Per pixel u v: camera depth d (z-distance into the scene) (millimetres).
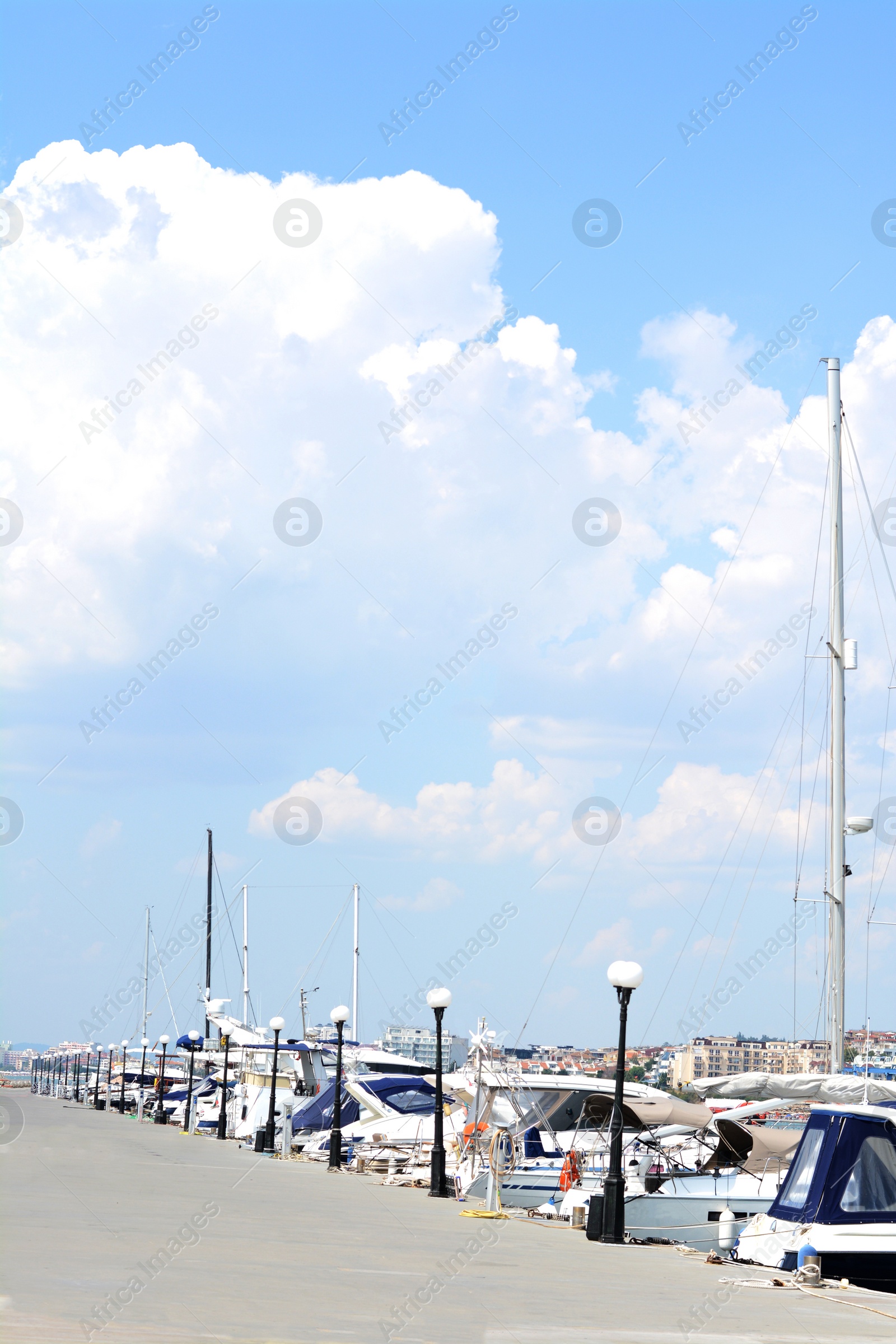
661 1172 27594
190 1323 10133
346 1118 45469
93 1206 19562
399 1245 17047
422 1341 10195
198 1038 66500
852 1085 24188
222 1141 48750
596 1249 18359
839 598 36094
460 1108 35125
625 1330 11570
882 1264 16922
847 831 34750
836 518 36531
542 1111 31344
